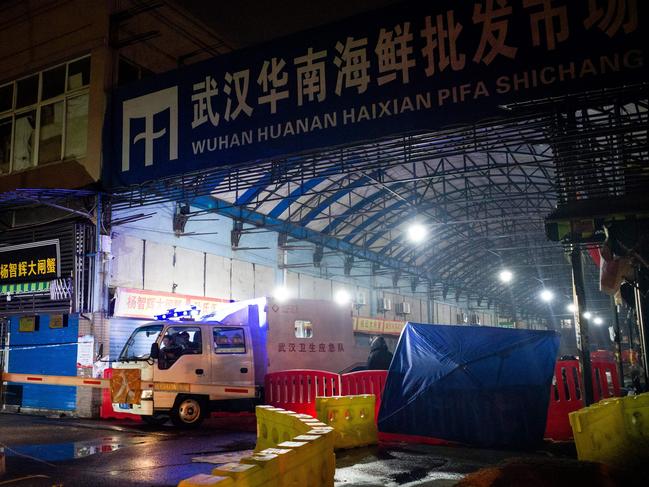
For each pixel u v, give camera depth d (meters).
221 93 12.30
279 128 11.44
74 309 13.83
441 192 27.38
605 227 8.80
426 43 10.24
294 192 21.22
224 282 19.36
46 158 15.55
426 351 10.13
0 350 15.45
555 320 65.94
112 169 13.80
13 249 15.08
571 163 9.33
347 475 7.27
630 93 9.04
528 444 9.16
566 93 9.03
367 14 10.88
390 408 9.91
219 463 7.92
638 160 8.91
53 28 15.90
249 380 12.58
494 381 9.46
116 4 15.17
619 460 7.14
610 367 10.73
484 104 9.63
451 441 9.56
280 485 4.15
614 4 8.90
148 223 16.47
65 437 10.42
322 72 11.14
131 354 12.29
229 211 19.88
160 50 16.44
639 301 10.66
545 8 9.34
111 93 14.25
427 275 37.53
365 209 25.89
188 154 12.52
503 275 34.22
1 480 6.76
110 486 6.60
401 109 10.29
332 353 14.53
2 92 16.88
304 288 24.33
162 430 11.43
